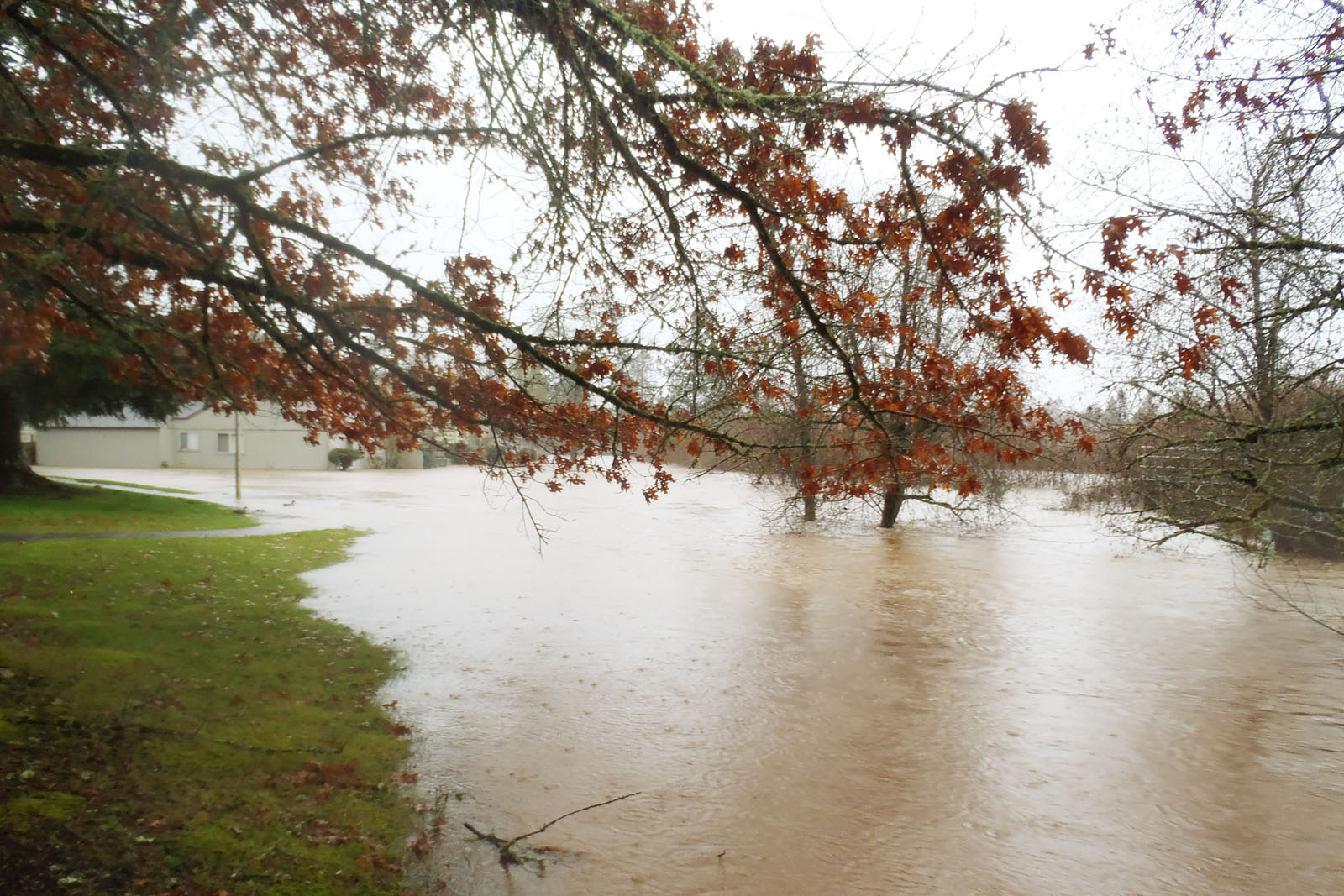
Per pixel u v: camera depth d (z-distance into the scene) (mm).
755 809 6980
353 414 7633
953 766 8023
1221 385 9789
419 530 26328
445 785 6992
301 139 7375
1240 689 10617
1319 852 6453
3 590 10875
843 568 20484
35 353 6172
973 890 5820
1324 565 20953
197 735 6668
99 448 59906
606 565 20125
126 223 5570
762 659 11750
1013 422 5492
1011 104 4566
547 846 6078
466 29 5188
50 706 6500
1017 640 13219
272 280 5688
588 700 9625
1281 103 7422
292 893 4809
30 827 4723
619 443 6434
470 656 11375
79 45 6438
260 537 21297
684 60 4816
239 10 6121
